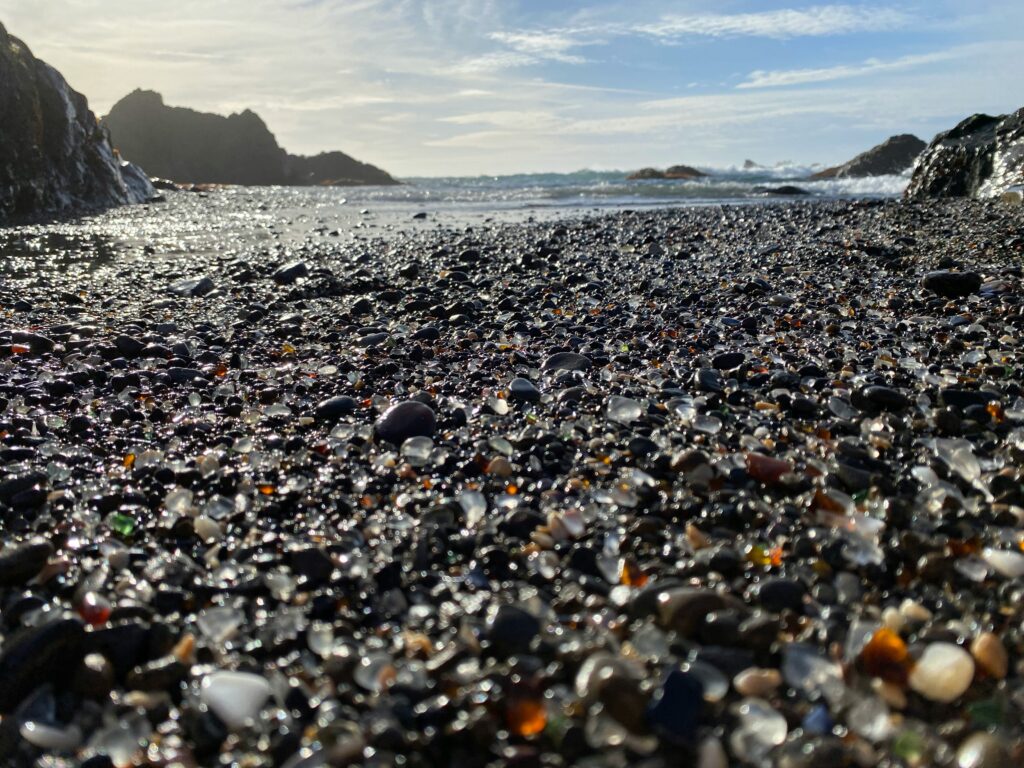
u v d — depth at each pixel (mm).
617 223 1221
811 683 174
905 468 285
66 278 767
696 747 156
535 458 297
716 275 708
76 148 1584
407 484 281
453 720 166
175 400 385
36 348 475
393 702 169
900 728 162
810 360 427
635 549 235
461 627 196
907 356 430
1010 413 328
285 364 458
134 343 472
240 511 262
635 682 166
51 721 169
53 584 218
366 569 224
